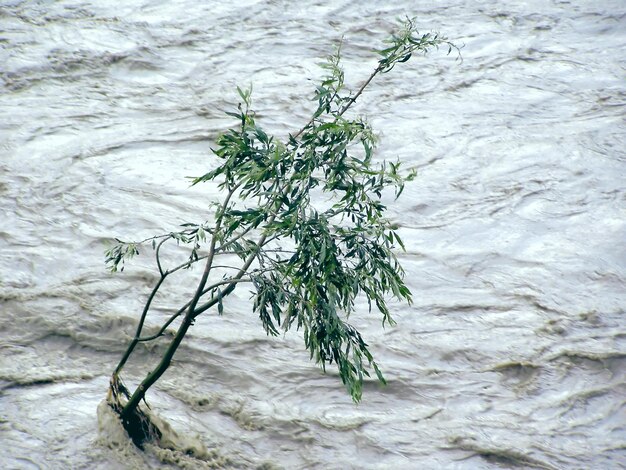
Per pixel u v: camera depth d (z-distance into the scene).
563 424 12.92
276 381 13.47
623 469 12.07
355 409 13.01
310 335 10.73
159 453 11.73
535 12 29.33
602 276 16.67
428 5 29.59
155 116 22.25
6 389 12.82
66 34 26.11
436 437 12.51
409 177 10.45
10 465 11.27
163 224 17.67
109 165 19.77
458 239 17.66
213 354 13.93
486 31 27.84
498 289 16.17
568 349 14.54
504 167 20.41
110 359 13.81
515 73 25.36
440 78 24.88
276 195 10.41
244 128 10.45
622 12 29.33
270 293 10.80
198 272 16.12
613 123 22.61
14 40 25.56
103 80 24.05
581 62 26.11
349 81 24.39
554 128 22.27
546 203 18.97
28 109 22.19
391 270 10.81
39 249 16.47
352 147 20.94
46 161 19.77
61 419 12.23
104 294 15.22
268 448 12.20
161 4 28.44
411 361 14.14
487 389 13.62
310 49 26.09
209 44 26.12
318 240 10.41
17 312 14.56
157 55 25.34
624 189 19.55
